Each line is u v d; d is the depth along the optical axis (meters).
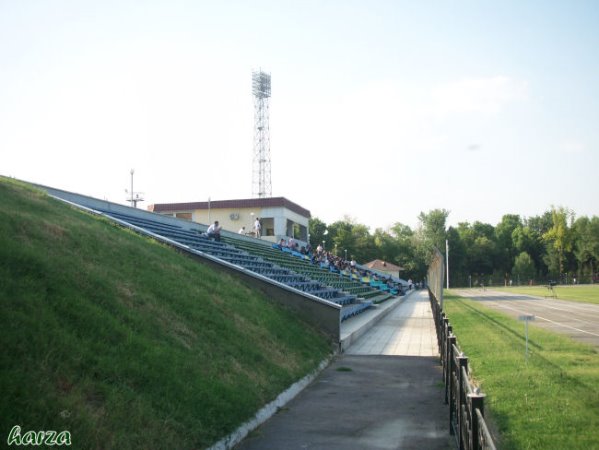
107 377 5.88
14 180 15.69
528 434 7.14
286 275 24.69
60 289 7.17
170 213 50.06
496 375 10.84
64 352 5.72
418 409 8.84
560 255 111.75
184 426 5.86
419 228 108.62
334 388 10.45
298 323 15.02
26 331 5.64
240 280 16.58
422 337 19.62
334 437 7.23
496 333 18.44
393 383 10.99
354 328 20.08
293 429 7.56
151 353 6.98
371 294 41.56
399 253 112.00
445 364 9.69
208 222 49.31
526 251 126.38
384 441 7.09
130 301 8.62
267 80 59.41
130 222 21.30
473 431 4.76
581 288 75.06
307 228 58.09
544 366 11.75
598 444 6.70
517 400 8.87
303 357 12.06
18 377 4.85
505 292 64.44
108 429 5.02
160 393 6.24
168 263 13.02
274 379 9.38
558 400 8.77
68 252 9.31
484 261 122.25
